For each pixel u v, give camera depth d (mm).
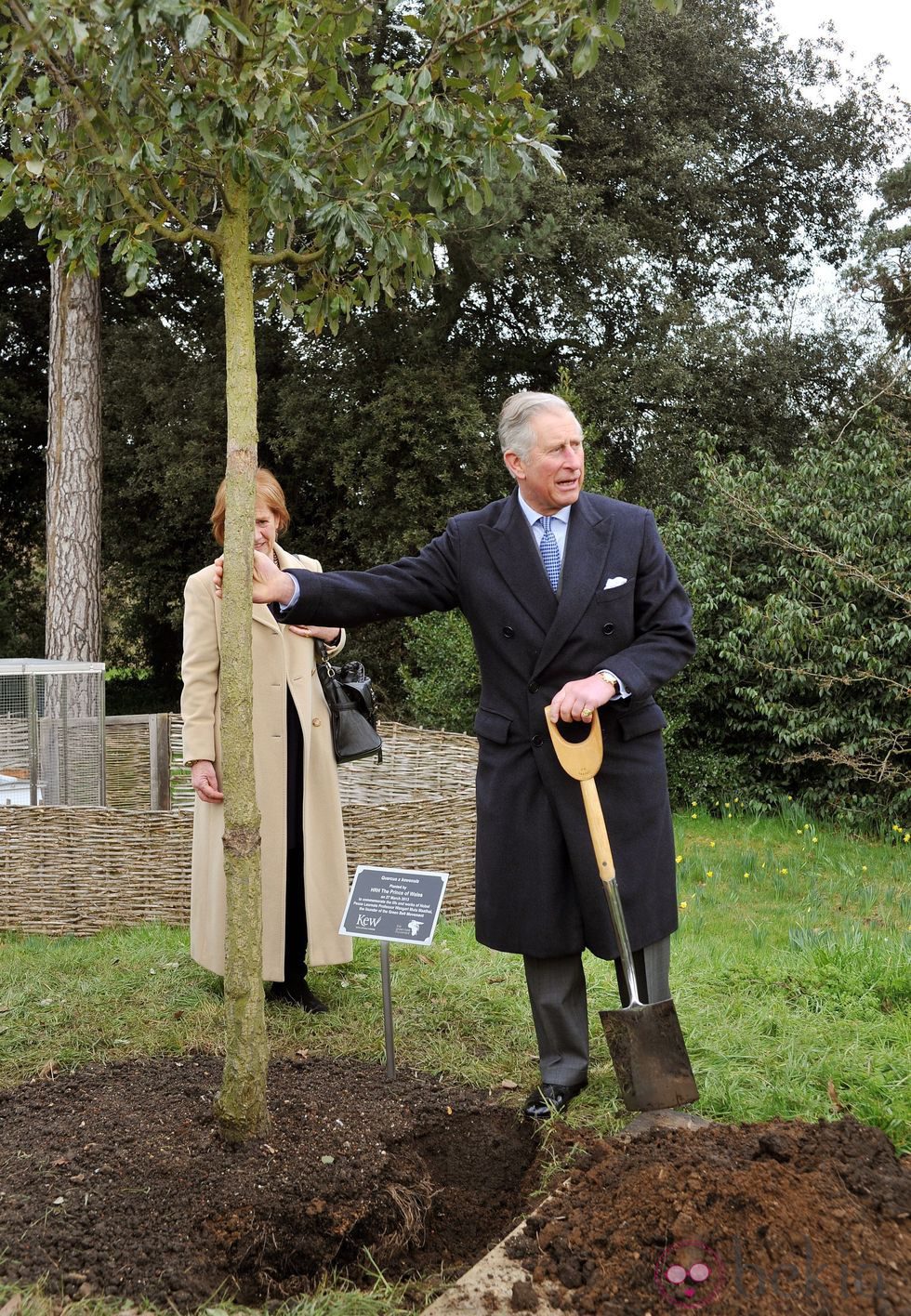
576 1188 2227
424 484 13344
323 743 3637
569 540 2789
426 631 9336
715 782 8875
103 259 14383
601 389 13039
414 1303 2143
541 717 2752
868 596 8336
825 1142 2164
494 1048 3281
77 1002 3633
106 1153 2475
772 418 13570
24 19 2076
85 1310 1973
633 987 2566
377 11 2428
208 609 3576
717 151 14203
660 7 2293
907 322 12047
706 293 14703
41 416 16281
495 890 2812
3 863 4621
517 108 2453
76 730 5805
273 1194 2297
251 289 2535
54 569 11180
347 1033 3396
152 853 4664
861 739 8180
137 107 2352
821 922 5320
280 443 14250
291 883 3627
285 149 2393
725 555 9281
